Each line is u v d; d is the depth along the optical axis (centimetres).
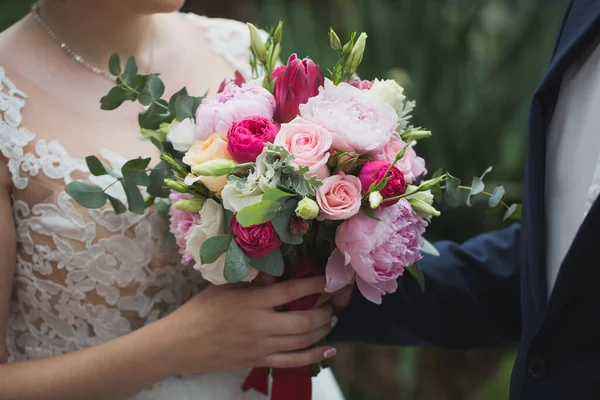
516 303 134
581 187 106
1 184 119
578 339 100
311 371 124
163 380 129
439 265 132
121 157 125
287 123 103
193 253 102
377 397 252
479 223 218
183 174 107
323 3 277
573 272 95
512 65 234
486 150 226
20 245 123
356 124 97
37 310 126
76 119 126
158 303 129
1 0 196
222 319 112
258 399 134
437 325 134
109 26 130
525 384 106
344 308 128
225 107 101
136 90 111
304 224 98
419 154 230
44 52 129
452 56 235
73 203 120
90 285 123
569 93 110
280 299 111
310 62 103
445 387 245
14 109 122
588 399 99
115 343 116
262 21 270
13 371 117
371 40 243
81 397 115
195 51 144
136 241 123
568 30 108
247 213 91
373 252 99
